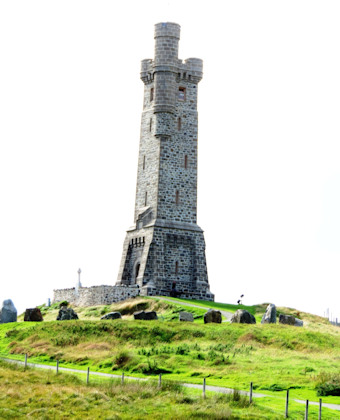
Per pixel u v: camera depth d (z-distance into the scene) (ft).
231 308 309.83
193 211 344.90
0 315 281.33
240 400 141.38
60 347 220.02
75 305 343.67
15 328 250.57
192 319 259.39
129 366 188.55
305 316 310.45
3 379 155.63
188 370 183.11
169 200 340.80
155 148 345.92
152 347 210.18
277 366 183.73
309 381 166.40
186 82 355.36
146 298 313.53
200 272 337.93
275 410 136.77
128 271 344.90
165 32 351.87
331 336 231.91
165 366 187.42
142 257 333.01
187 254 338.95
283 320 267.18
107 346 217.15
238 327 235.81
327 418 132.77
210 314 256.93
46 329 237.04
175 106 349.82
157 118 346.95
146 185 346.95
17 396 143.95
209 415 131.54
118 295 320.09
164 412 135.33
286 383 164.86
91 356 203.82
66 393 146.00
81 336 228.43
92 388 151.74
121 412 136.67
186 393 149.79
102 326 234.58
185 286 335.06
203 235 343.67
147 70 359.25
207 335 228.22
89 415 134.21
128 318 294.46
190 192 345.92
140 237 339.98
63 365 197.77
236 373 177.06
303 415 133.90
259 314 302.86
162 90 348.18
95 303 329.11
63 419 132.16
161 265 330.54
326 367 182.80
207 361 191.93
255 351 207.31
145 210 341.41
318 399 151.12
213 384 164.45
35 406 139.03
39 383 155.02
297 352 208.64
